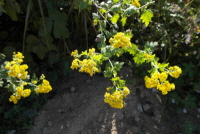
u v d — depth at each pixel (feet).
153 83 4.26
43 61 7.43
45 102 6.70
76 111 6.48
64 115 6.42
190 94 7.32
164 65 4.55
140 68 7.17
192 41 7.39
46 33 6.27
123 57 7.50
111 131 6.09
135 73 7.30
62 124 6.19
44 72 7.14
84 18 6.43
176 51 7.38
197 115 6.88
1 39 6.93
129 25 7.50
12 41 7.23
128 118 6.46
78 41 7.82
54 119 6.32
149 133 6.16
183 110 6.91
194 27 7.18
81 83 7.21
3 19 7.10
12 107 6.22
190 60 7.62
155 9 7.47
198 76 7.36
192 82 7.38
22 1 6.60
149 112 6.74
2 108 6.10
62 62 7.45
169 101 7.07
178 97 7.01
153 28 7.45
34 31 7.17
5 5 5.92
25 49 6.97
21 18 7.06
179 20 7.53
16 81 4.66
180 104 7.16
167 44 7.42
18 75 4.29
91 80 7.25
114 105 4.33
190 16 7.50
